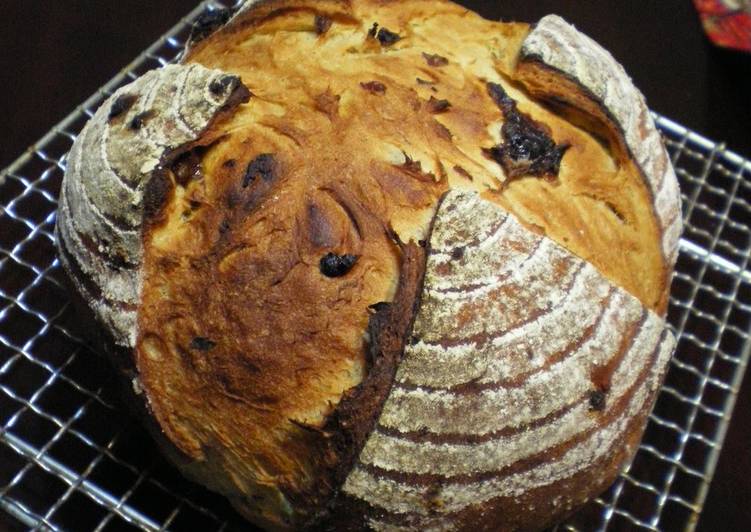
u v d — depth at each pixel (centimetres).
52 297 36
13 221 38
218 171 27
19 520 32
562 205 28
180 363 27
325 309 26
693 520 32
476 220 26
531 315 26
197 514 33
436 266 25
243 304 26
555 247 26
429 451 25
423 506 26
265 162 27
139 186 27
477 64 30
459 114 28
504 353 26
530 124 29
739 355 37
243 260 26
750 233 40
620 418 27
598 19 45
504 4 45
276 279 26
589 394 26
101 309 28
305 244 26
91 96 40
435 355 25
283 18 30
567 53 29
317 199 27
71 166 29
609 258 28
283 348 26
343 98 28
